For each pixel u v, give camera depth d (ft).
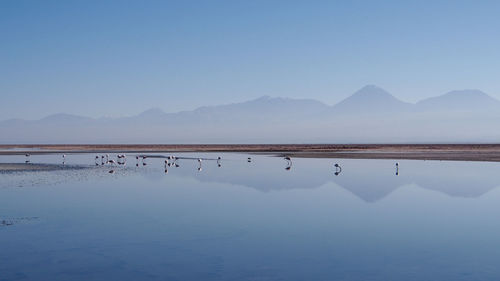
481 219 77.82
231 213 82.99
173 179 144.77
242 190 117.08
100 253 55.42
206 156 315.58
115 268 49.67
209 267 50.08
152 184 129.90
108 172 170.09
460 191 115.14
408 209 88.07
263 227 70.54
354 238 63.62
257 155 327.67
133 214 81.30
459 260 52.90
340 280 45.96
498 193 111.04
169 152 405.18
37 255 54.54
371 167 198.80
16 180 137.18
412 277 46.88
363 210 86.74
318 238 63.67
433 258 53.83
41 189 115.96
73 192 110.83
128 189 117.80
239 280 45.91
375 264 51.29
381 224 73.31
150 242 60.70
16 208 86.99
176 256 54.34
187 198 101.96
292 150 439.22
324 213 83.51
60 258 53.36
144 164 219.00
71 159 265.54
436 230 69.15
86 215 80.28
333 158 276.00
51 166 199.31
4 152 387.14
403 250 57.41
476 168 190.60
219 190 116.88
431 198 103.19
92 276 47.14
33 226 70.54
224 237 63.87
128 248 57.67
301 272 48.44
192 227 70.59
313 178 148.15
